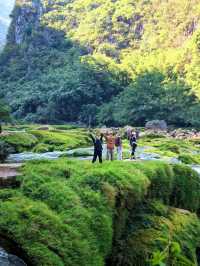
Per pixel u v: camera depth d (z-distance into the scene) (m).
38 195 10.23
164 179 17.36
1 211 8.58
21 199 9.72
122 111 118.31
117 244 12.23
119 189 12.81
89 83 140.50
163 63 161.00
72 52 191.88
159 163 18.44
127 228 13.52
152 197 16.38
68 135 55.91
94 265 9.46
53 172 12.86
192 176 19.67
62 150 45.12
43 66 188.38
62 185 10.95
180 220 15.91
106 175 12.95
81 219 10.06
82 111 133.75
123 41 196.12
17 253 8.16
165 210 15.86
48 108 135.88
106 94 141.88
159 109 114.62
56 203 10.13
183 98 116.38
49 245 8.51
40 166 13.35
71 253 8.84
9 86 183.25
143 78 122.94
